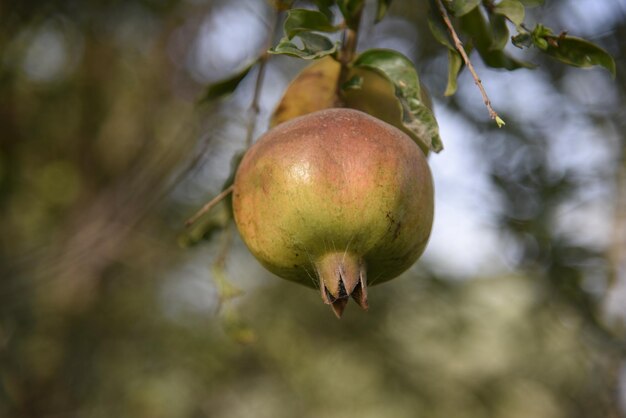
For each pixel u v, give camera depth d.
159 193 6.18
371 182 1.91
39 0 5.44
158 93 6.95
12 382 6.10
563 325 4.73
